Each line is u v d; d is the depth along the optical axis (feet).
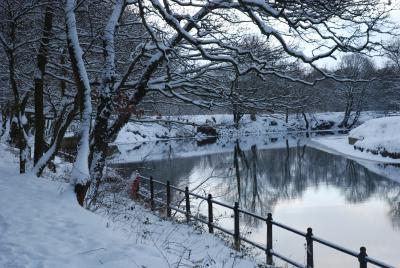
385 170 97.25
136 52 38.06
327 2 28.50
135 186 45.68
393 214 56.70
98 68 42.27
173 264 19.45
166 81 33.12
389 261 40.45
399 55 31.68
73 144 72.90
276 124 211.41
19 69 46.37
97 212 31.04
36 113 41.04
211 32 32.83
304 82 29.99
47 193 29.58
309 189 75.10
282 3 28.86
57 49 40.57
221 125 37.32
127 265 17.92
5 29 38.86
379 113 242.99
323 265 38.99
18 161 50.39
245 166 104.47
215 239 32.71
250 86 35.58
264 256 38.01
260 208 61.05
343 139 177.68
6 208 25.14
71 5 32.12
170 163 106.42
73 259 18.22
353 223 53.21
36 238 20.52
